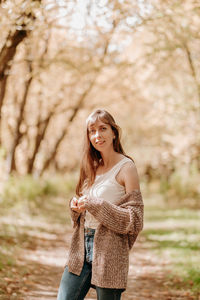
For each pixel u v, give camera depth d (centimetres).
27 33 669
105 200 263
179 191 2241
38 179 2019
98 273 263
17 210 1248
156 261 768
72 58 1245
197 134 1548
